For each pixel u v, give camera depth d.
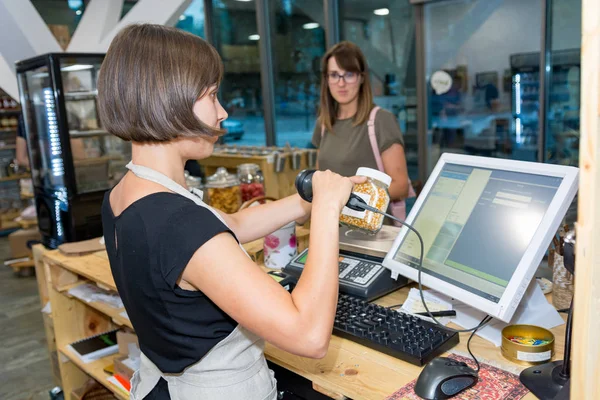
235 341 0.97
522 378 0.99
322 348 0.84
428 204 1.34
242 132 6.38
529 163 1.14
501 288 1.08
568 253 0.96
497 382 0.99
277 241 1.69
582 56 0.56
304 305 0.84
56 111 2.38
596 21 0.54
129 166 0.96
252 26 5.94
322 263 0.87
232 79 6.31
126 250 0.89
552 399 0.91
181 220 0.84
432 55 4.73
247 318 0.82
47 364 3.19
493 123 4.55
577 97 3.98
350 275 1.44
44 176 2.61
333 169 2.38
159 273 0.86
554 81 4.09
